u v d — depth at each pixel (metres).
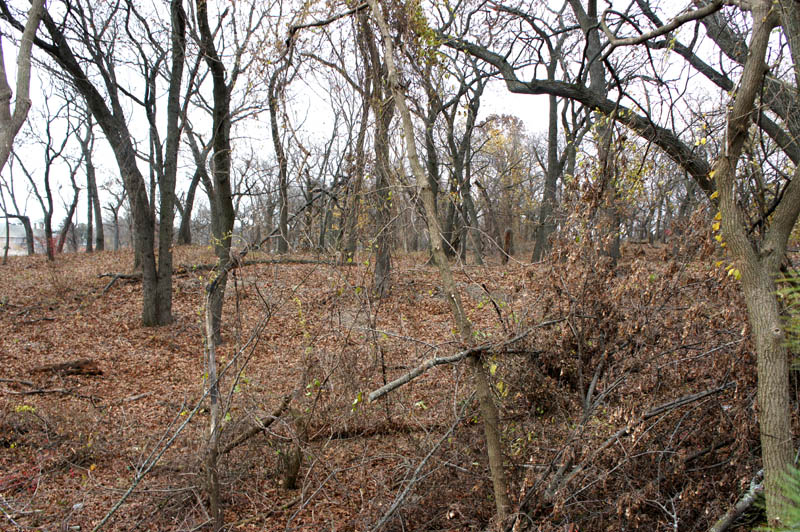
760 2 2.21
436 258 3.40
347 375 4.82
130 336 12.45
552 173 20.97
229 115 10.48
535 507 3.58
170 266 13.45
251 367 7.32
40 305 14.93
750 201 3.35
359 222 4.83
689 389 3.90
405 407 4.73
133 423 7.27
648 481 3.59
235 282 4.85
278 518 4.73
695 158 4.41
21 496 5.33
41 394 8.66
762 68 2.17
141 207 13.13
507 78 9.10
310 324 4.87
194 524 4.61
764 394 2.09
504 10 9.91
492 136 22.08
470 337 3.35
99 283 17.45
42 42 11.36
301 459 5.06
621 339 4.02
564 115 21.19
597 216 4.11
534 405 4.07
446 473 4.20
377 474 4.55
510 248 22.03
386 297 5.13
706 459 3.75
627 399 3.94
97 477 5.67
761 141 3.19
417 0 4.87
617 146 4.21
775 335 2.06
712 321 3.71
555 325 4.18
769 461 2.01
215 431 4.29
